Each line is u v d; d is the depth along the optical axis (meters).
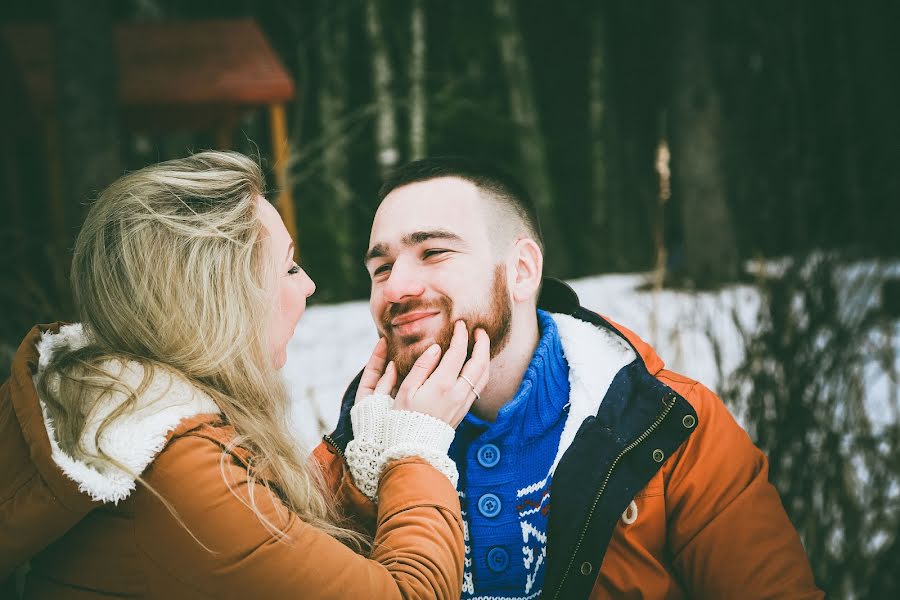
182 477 0.96
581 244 13.26
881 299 2.09
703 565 1.20
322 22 12.55
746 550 1.17
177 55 10.12
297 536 1.00
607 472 1.18
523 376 1.29
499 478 1.23
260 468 1.04
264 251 1.15
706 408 1.24
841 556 2.02
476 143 13.45
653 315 2.35
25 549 0.95
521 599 1.22
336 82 12.46
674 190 8.83
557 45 14.67
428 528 1.05
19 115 9.62
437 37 13.67
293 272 1.24
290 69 13.42
